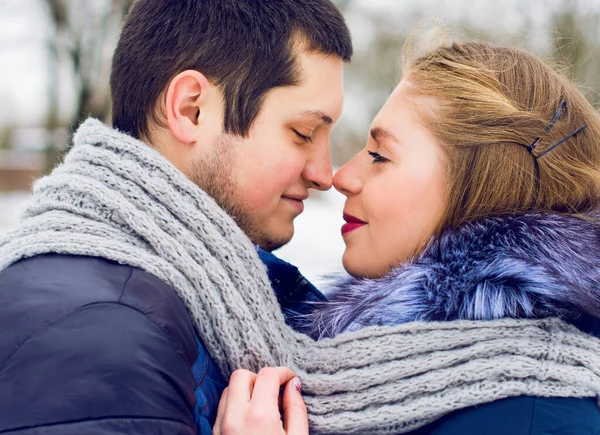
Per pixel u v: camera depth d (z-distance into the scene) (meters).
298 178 1.36
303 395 1.13
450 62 1.33
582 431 1.04
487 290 1.14
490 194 1.24
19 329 0.88
